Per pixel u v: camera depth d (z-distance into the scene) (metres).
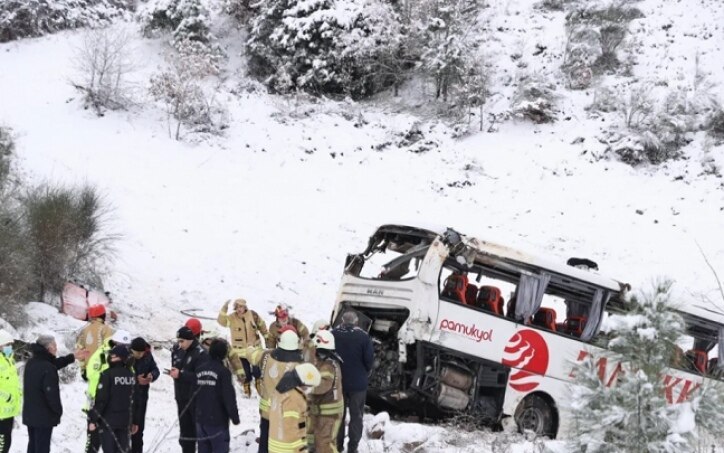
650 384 5.32
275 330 11.65
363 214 23.61
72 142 23.61
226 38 32.19
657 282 5.60
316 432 8.46
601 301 12.52
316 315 18.55
